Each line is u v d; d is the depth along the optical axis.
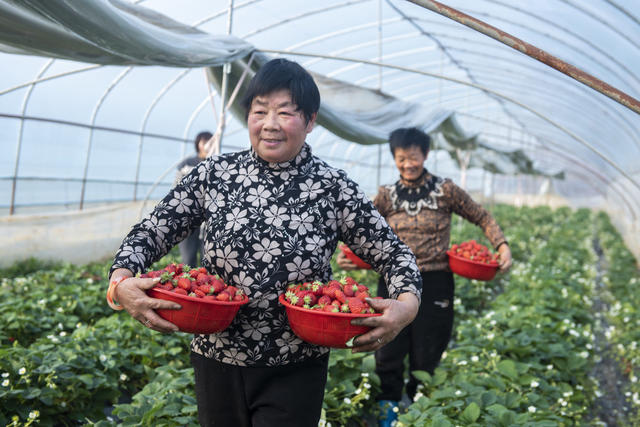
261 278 1.95
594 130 14.98
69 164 11.17
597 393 4.82
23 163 10.29
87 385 3.84
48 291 6.86
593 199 34.97
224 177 2.04
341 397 3.99
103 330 5.01
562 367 4.95
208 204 2.03
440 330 3.90
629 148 13.57
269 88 1.88
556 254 12.44
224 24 8.25
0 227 9.48
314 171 2.04
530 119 18.09
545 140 21.12
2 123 9.44
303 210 1.98
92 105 10.38
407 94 14.57
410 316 1.87
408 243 3.92
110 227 11.68
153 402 3.43
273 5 7.69
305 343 2.03
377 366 4.02
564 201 36.19
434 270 3.89
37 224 10.03
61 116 10.16
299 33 9.03
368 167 21.36
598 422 4.29
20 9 3.84
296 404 2.01
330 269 2.12
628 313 7.46
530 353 5.02
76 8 3.71
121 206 12.03
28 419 3.35
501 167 24.34
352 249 2.14
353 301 1.86
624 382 5.88
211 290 1.85
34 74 8.50
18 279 7.13
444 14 2.38
